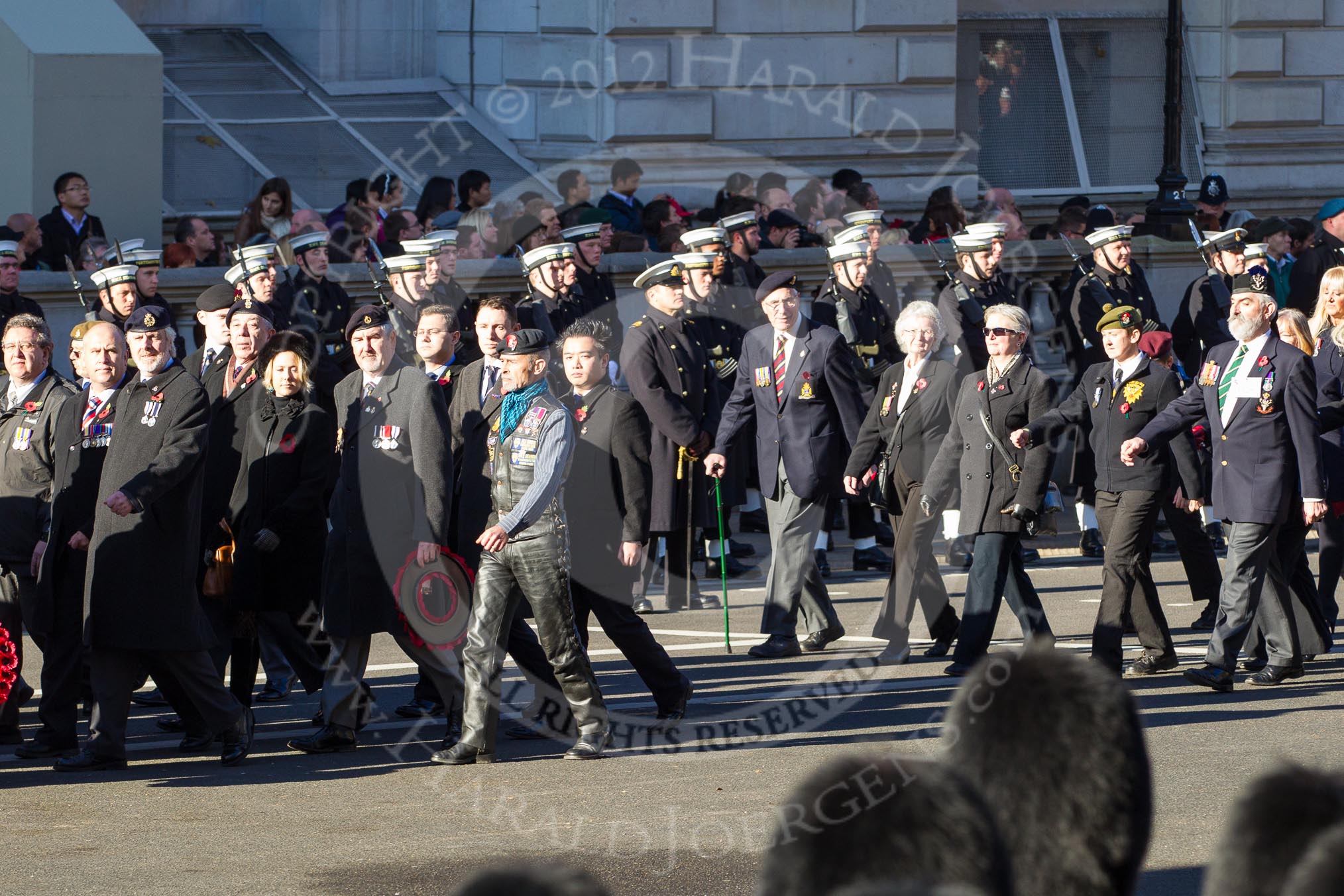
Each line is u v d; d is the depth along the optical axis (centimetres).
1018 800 781
